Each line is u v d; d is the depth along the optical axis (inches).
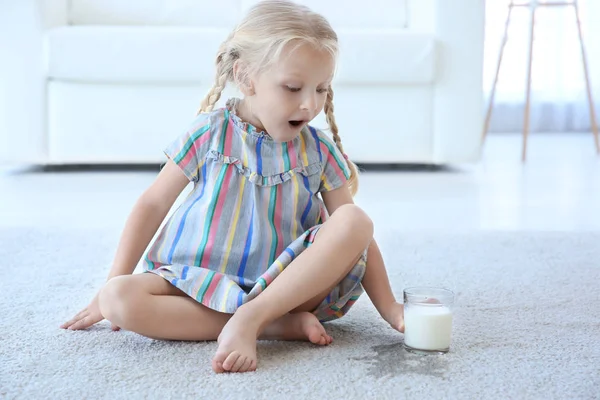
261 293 43.6
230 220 46.8
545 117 210.1
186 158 48.2
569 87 207.9
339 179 49.8
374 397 36.9
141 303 43.5
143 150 120.7
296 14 45.3
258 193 47.2
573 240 75.2
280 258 44.8
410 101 123.0
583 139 191.0
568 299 55.3
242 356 40.4
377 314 52.1
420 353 43.3
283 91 45.0
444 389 38.0
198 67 117.7
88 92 119.1
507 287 58.6
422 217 88.2
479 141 124.6
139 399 36.6
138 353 43.2
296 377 39.5
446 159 124.4
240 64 46.7
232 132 48.2
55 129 119.4
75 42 116.3
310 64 44.4
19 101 118.3
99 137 120.0
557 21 203.8
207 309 45.0
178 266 45.9
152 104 120.0
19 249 70.1
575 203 98.9
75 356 42.6
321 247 43.9
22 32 117.2
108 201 96.9
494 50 206.5
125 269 47.9
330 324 49.6
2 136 119.0
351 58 119.1
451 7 121.6
